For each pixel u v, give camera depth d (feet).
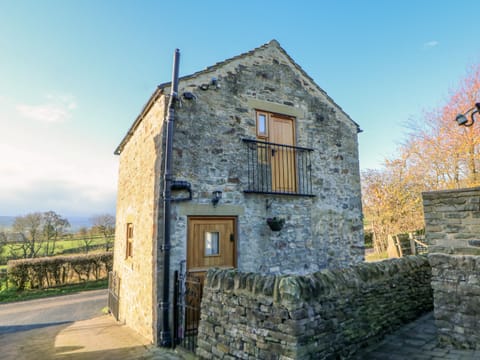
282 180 22.45
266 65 23.07
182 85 19.15
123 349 16.39
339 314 12.26
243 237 19.84
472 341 12.10
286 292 10.52
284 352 10.23
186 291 16.44
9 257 60.34
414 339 14.26
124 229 27.50
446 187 48.80
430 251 13.71
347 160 26.21
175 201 17.76
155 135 19.63
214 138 19.77
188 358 14.10
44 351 17.42
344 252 24.31
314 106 25.09
